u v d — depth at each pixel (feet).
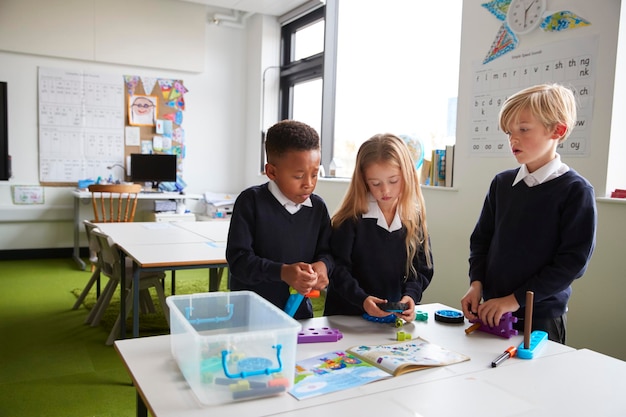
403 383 3.02
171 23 17.78
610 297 6.82
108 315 10.97
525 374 3.21
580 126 7.27
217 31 18.97
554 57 7.63
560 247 4.20
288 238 4.51
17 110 16.14
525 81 8.11
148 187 17.89
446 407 2.71
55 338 9.55
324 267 4.32
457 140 9.48
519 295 4.06
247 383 2.76
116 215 17.71
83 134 17.06
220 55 19.10
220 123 19.30
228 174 19.63
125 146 17.71
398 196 4.57
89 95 17.03
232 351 2.81
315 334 3.82
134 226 11.66
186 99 18.58
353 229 4.64
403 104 12.35
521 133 4.13
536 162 4.41
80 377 7.82
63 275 14.74
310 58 16.65
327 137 15.48
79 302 11.43
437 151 9.92
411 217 4.58
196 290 13.38
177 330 3.17
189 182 18.93
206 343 2.74
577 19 7.29
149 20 17.43
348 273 4.51
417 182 4.62
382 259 4.63
